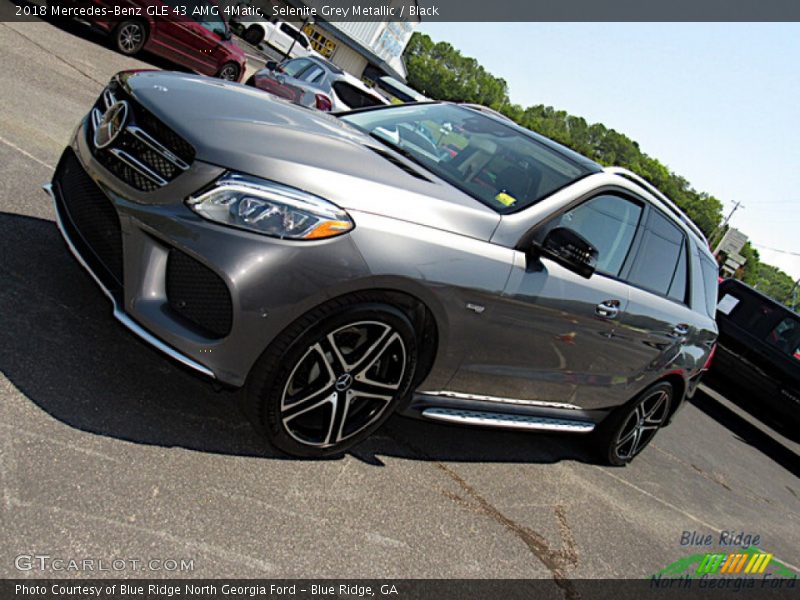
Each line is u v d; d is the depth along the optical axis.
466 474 3.46
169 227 2.31
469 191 3.12
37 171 4.15
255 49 26.17
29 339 2.54
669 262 4.24
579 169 3.59
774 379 8.69
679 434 6.97
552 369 3.52
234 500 2.33
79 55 8.39
